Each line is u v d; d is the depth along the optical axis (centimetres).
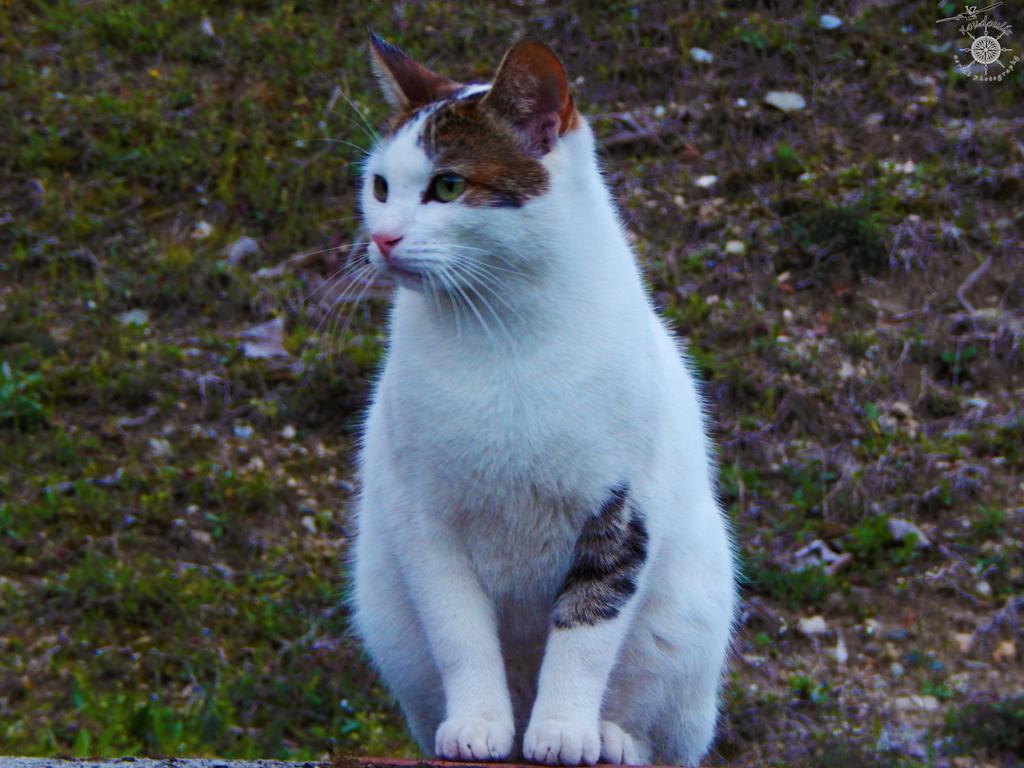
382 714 852
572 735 496
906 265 1234
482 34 1527
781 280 1236
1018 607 949
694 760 623
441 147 518
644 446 520
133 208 1307
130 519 995
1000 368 1154
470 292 510
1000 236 1267
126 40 1507
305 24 1538
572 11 1548
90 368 1126
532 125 522
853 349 1162
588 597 524
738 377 1122
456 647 524
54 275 1227
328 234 1277
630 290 529
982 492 1048
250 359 1152
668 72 1469
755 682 902
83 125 1377
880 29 1509
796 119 1398
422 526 527
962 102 1427
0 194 1308
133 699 828
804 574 966
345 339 1168
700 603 579
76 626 905
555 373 504
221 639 906
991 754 830
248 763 458
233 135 1373
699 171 1350
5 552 956
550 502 518
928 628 944
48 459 1051
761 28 1509
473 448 508
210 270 1235
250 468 1063
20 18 1549
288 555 988
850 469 1056
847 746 833
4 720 812
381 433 564
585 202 526
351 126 1387
